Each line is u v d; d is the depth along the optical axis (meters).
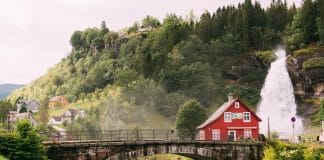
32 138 60.12
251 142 82.88
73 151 66.94
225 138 97.75
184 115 137.12
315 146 79.81
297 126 185.12
